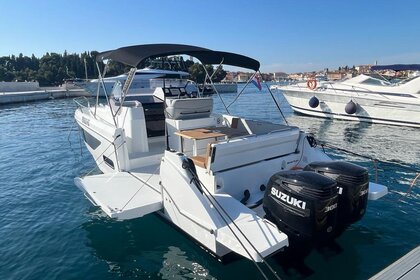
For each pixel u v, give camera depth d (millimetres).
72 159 8422
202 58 5156
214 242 3094
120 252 3838
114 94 5871
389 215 4605
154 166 4863
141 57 4324
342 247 3719
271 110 18609
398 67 13961
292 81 17844
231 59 5215
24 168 7688
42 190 6152
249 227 3012
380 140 10281
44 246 4074
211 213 3188
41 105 25500
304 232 2891
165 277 3352
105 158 5340
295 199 2908
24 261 3766
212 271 3352
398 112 12586
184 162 3434
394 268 2654
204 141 4469
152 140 5840
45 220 4816
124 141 4613
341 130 12094
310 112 15523
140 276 3396
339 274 3244
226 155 3674
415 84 12297
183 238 3859
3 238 4305
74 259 3762
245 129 5281
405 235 4051
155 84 8711
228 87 35812
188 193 3367
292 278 3176
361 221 4414
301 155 4508
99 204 3730
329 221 2908
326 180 2930
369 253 3629
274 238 2855
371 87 13523
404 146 9398
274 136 4082
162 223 4098
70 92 36156
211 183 3549
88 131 6152
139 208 3631
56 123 15172
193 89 6859
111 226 4445
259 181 4016
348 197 3330
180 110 4949
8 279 3443
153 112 5852
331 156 8148
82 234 4328
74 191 6059
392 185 5938
